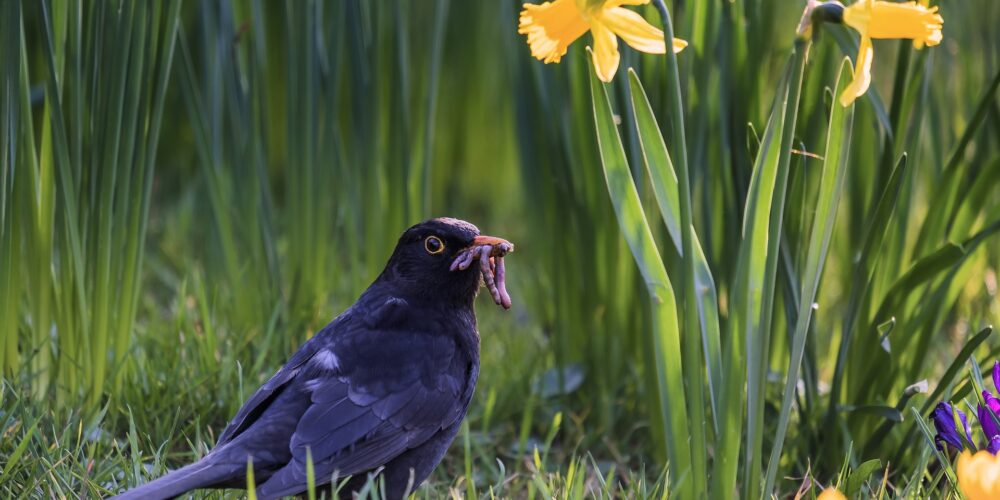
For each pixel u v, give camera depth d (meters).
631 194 5.35
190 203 11.88
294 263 9.14
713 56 7.53
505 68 13.20
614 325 8.42
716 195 7.61
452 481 7.28
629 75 5.32
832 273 11.02
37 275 7.45
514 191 13.56
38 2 6.93
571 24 5.08
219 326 8.89
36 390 7.46
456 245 6.46
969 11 9.62
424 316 6.43
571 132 8.39
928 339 7.35
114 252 7.44
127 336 7.63
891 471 7.13
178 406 7.20
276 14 12.31
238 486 5.68
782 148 5.12
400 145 9.03
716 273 7.49
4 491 6.10
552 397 8.57
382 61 11.26
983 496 5.05
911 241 11.01
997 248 9.82
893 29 4.77
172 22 7.30
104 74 7.19
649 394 7.73
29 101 7.19
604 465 7.89
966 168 8.30
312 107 8.90
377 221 9.25
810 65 6.82
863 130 7.99
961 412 6.44
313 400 5.89
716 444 5.43
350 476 5.90
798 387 7.70
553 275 8.59
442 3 9.09
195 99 8.64
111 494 6.24
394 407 6.02
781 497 7.12
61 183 7.25
